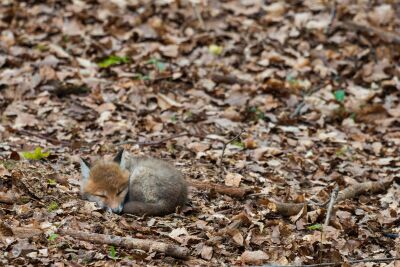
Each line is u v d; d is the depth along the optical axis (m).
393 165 13.78
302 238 9.97
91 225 9.53
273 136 14.81
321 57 18.30
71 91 15.83
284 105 16.41
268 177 12.53
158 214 10.27
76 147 13.29
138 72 17.11
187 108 15.63
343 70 17.94
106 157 12.32
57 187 10.67
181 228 9.74
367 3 20.70
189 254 9.04
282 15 20.03
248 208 10.83
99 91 15.84
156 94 15.98
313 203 11.27
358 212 11.12
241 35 19.06
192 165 12.73
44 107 15.00
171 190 10.30
